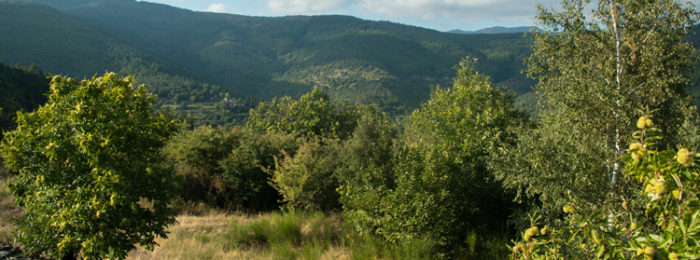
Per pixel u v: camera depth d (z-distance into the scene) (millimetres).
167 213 5531
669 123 6859
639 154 2252
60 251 4836
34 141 4941
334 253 8008
